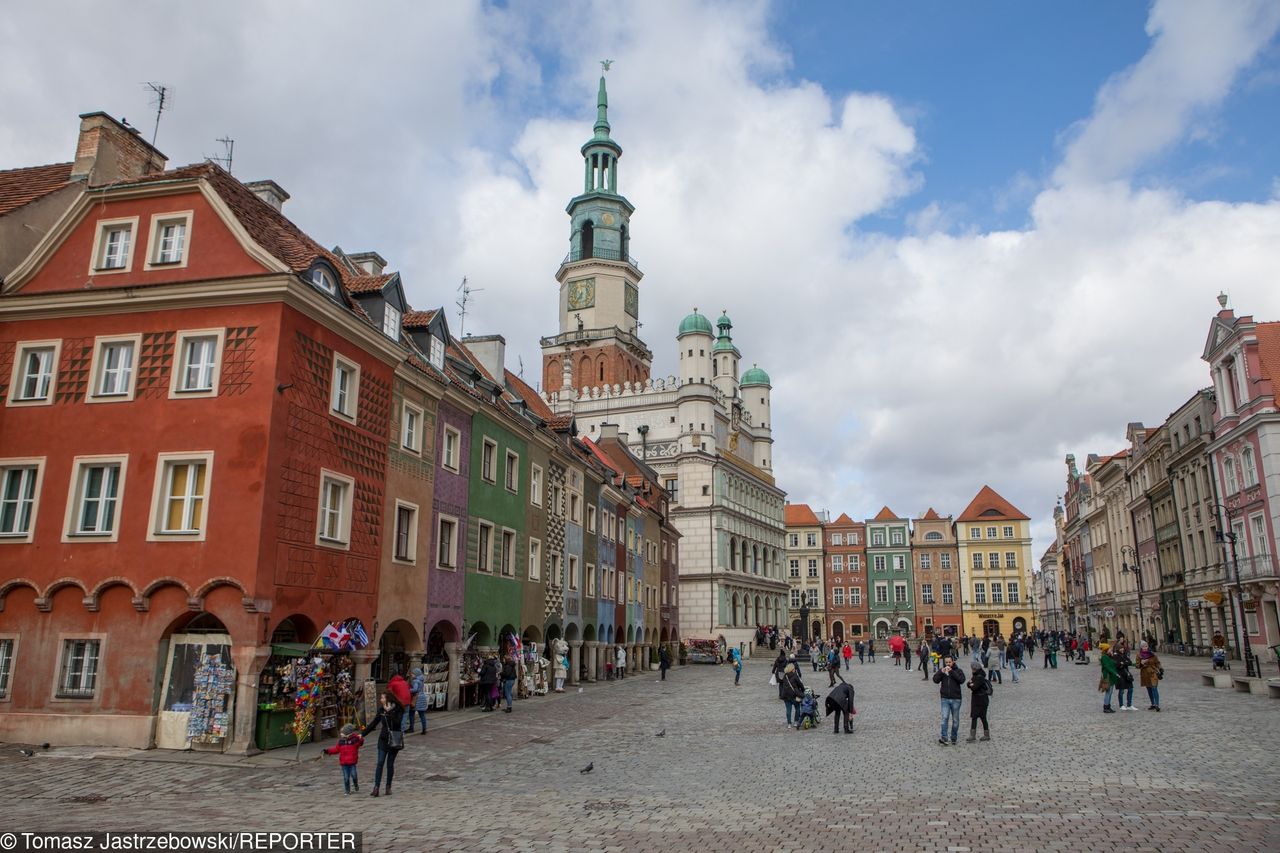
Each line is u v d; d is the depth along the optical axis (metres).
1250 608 50.22
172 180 23.12
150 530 21.19
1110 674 26.62
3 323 23.38
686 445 86.81
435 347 31.17
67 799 14.99
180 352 22.12
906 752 19.72
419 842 11.82
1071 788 14.86
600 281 101.44
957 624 124.06
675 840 11.88
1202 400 56.41
